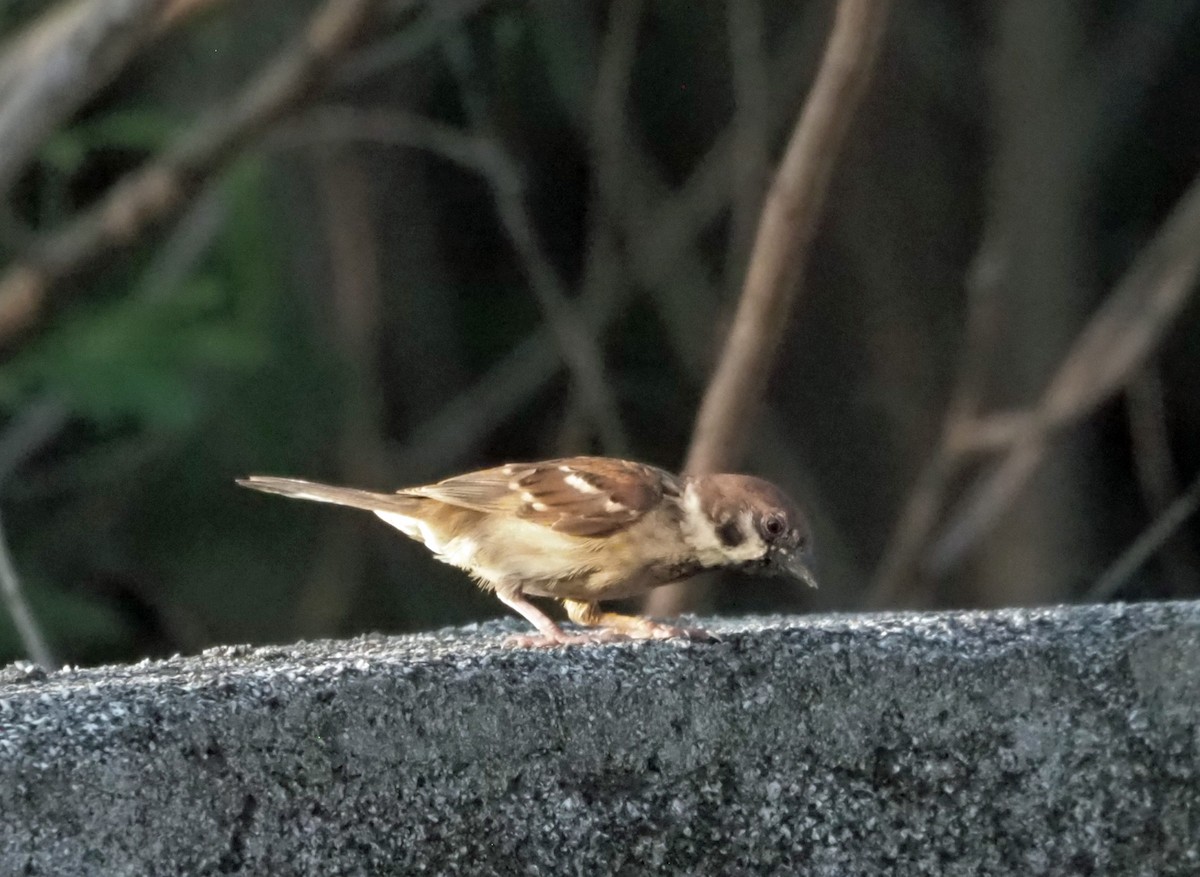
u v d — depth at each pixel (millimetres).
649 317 17406
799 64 15625
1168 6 16562
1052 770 4465
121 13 9602
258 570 14328
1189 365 17078
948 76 16094
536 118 17500
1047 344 14883
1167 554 16109
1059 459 14992
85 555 14086
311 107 10492
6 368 11711
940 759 4422
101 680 4191
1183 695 4512
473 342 17156
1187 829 4512
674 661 4309
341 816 3998
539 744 4180
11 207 13031
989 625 4586
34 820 3715
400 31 13883
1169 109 17609
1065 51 15094
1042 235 14945
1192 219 12125
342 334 15039
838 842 4383
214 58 14461
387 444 16156
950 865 4426
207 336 12461
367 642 5148
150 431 13812
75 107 9836
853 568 16141
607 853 4238
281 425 14133
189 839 3848
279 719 3941
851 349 16453
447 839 4102
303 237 14906
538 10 15898
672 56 17141
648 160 17031
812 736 4371
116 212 10586
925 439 16125
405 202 16641
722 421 8602
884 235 16156
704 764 4309
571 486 6074
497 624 6242
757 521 6000
